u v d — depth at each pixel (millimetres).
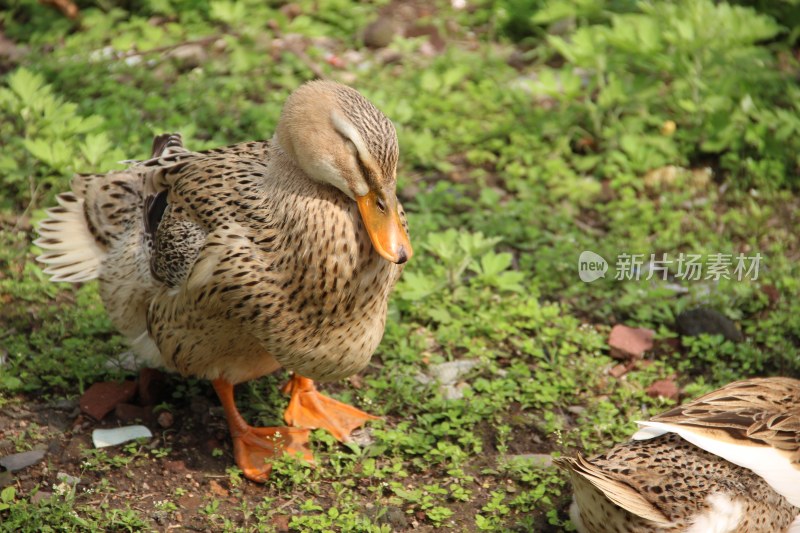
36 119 12602
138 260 9039
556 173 13062
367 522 8227
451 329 10672
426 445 9203
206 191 8492
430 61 15156
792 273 11695
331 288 8000
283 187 8117
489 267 11234
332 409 9641
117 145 12750
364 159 7766
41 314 10523
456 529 8453
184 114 13680
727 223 12500
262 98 14195
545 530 8500
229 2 15500
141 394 9664
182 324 8547
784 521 8078
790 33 15398
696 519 7578
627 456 7832
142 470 8891
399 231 7895
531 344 10492
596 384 10156
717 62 13930
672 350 10789
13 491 8336
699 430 7785
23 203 11945
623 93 13562
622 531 7684
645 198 12844
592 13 15414
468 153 13383
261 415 9656
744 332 11047
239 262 8047
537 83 14672
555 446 9438
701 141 13516
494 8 16219
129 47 14883
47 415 9406
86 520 8250
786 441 7895
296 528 8328
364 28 15562
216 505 8469
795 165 13336
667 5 14773
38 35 15055
